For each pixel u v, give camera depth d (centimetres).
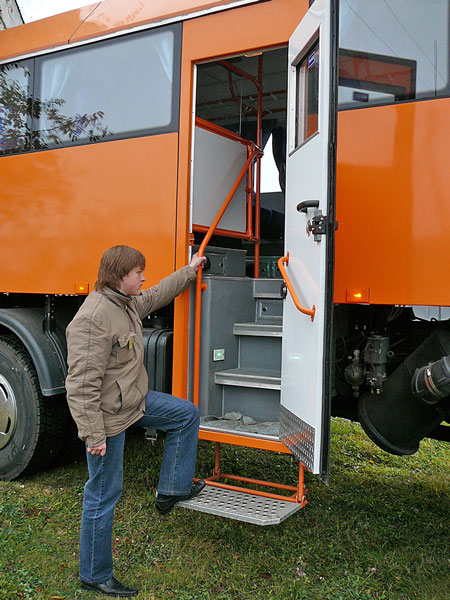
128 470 414
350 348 332
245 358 371
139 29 356
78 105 383
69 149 383
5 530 315
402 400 297
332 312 253
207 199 384
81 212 375
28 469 396
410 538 320
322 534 322
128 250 262
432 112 273
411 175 277
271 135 494
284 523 333
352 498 376
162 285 308
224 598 256
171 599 256
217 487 313
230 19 325
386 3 286
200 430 326
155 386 351
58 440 399
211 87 455
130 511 345
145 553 295
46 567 279
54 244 386
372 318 324
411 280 275
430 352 289
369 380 309
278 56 407
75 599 253
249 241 452
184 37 340
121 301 262
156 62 351
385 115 284
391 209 281
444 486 405
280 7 309
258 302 389
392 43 284
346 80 295
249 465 432
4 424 398
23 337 385
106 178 366
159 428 286
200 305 342
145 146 351
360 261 288
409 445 310
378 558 295
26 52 405
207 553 296
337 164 295
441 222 269
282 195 492
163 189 343
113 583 261
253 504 288
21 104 409
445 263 268
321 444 252
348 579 272
